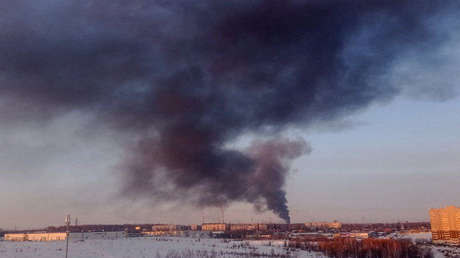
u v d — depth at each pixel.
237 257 156.12
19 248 162.50
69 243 193.38
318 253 179.62
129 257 149.38
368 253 164.12
